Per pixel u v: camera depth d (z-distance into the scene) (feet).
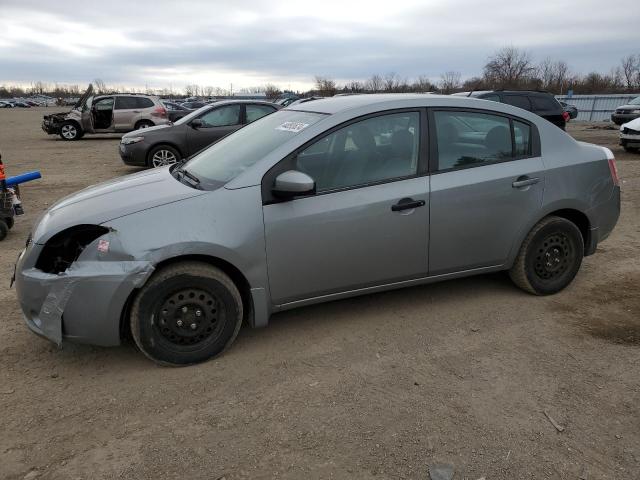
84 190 13.00
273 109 39.45
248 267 11.05
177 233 10.46
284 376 10.78
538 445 8.71
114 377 10.80
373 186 11.95
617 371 10.88
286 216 11.21
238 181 11.12
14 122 120.88
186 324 10.99
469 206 12.78
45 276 10.43
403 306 13.92
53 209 11.78
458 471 8.14
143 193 11.50
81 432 9.12
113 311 10.37
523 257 13.89
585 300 14.30
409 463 8.32
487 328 12.75
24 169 41.88
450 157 12.75
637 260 17.57
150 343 10.78
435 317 13.32
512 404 9.80
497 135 13.28
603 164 14.51
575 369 10.96
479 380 10.59
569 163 13.91
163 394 10.20
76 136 70.64
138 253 10.27
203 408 9.77
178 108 100.99
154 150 37.11
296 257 11.46
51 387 10.46
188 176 12.59
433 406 9.75
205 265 10.85
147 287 10.52
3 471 8.21
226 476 8.08
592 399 9.94
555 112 45.14
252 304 11.32
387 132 12.24
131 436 9.02
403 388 10.32
